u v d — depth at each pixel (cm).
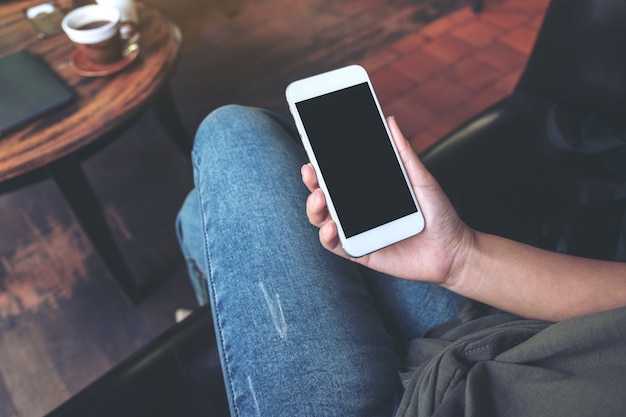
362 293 66
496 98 186
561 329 44
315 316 58
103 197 165
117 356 131
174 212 161
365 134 61
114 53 112
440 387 48
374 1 233
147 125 186
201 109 191
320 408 52
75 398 61
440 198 59
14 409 123
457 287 62
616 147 79
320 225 57
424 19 221
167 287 144
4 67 112
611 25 79
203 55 213
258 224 64
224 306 60
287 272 61
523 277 60
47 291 143
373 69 201
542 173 85
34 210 161
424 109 185
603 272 60
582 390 39
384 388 57
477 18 219
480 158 86
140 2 137
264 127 77
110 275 144
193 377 65
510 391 45
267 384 53
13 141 100
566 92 90
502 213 82
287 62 207
